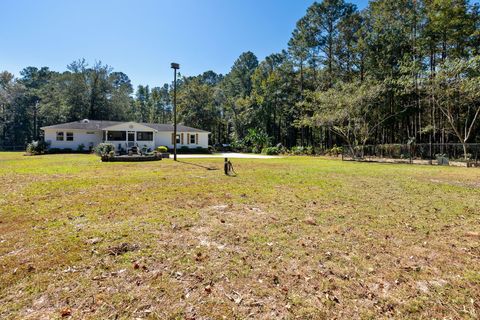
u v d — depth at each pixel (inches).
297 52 1138.0
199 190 259.6
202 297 85.0
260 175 374.3
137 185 284.4
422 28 775.7
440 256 117.0
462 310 79.6
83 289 88.1
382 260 112.7
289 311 78.6
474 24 669.9
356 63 995.3
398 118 866.1
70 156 730.8
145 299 83.4
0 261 106.8
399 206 202.7
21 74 2231.8
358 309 80.0
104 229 145.5
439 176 377.4
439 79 592.7
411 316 76.9
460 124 746.8
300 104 1052.5
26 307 78.7
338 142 1175.6
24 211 180.1
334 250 122.0
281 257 114.1
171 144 1072.8
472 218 173.5
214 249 121.5
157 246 123.8
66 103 1371.8
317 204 207.9
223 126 1658.5
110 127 911.0
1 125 1469.0
